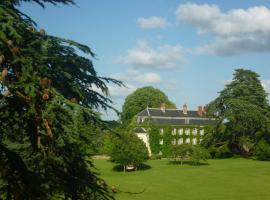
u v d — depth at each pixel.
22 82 8.18
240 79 79.38
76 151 9.24
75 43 9.82
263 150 78.62
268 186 48.53
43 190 8.83
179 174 60.50
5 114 8.98
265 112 79.50
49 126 8.34
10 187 8.44
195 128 99.94
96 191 9.55
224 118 78.56
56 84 9.60
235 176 57.44
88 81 10.59
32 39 9.27
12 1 9.62
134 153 63.56
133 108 114.25
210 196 42.06
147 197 40.97
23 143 9.73
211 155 83.19
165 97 119.88
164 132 94.38
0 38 8.04
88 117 9.16
